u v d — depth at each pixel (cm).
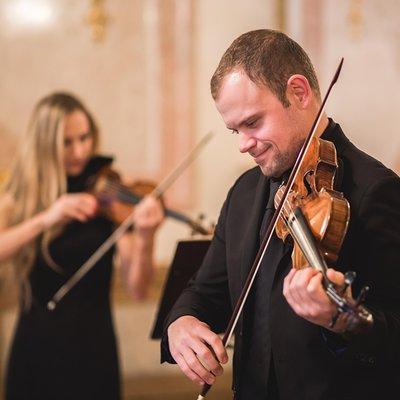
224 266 276
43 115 508
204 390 240
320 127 245
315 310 188
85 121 512
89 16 691
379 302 220
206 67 713
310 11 726
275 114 230
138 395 678
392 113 747
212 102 716
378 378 228
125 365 695
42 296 489
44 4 683
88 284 493
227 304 281
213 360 236
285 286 194
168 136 708
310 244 204
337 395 228
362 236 223
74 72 691
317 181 234
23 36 682
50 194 505
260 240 254
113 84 698
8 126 682
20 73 682
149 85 704
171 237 707
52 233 490
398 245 220
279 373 236
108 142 700
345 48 735
